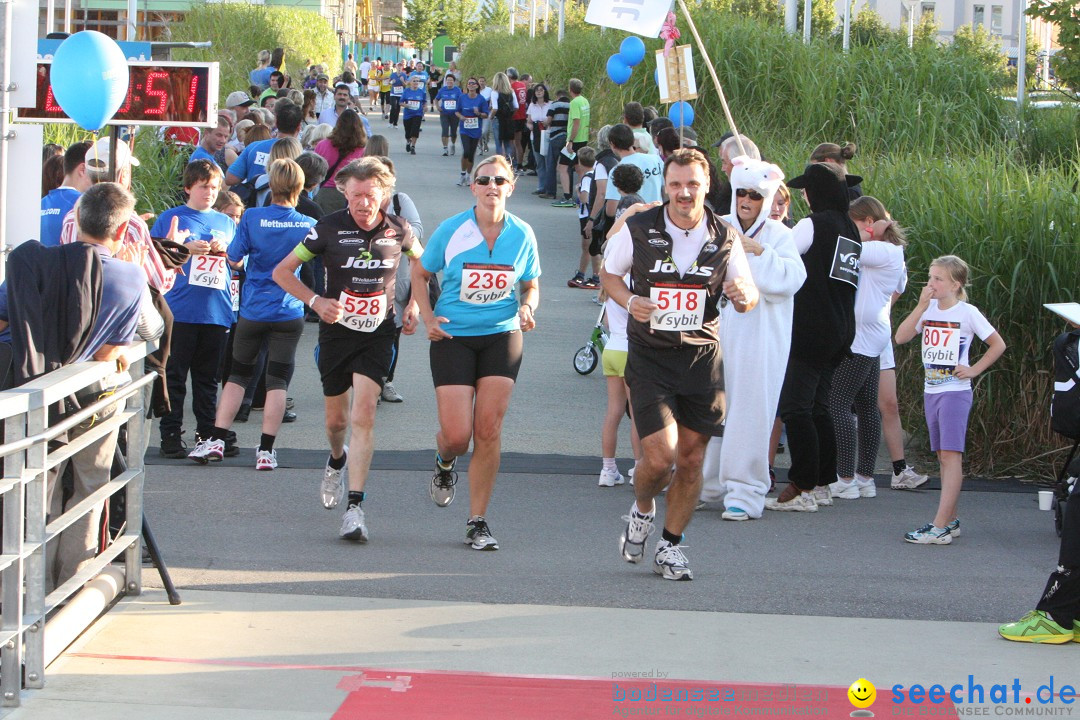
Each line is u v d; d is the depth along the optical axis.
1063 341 13.77
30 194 10.84
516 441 17.69
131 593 10.92
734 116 37.03
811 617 10.98
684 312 11.08
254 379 18.19
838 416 15.42
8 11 10.65
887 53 38.34
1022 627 10.49
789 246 13.84
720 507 15.02
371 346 12.92
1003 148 32.50
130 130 15.16
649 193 24.23
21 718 8.38
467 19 134.25
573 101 42.56
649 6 15.45
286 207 15.47
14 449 8.07
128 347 10.12
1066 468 14.05
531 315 12.52
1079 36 37.19
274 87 39.69
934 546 13.55
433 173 51.78
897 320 18.64
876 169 22.70
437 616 10.66
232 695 8.86
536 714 8.62
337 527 13.41
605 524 13.92
